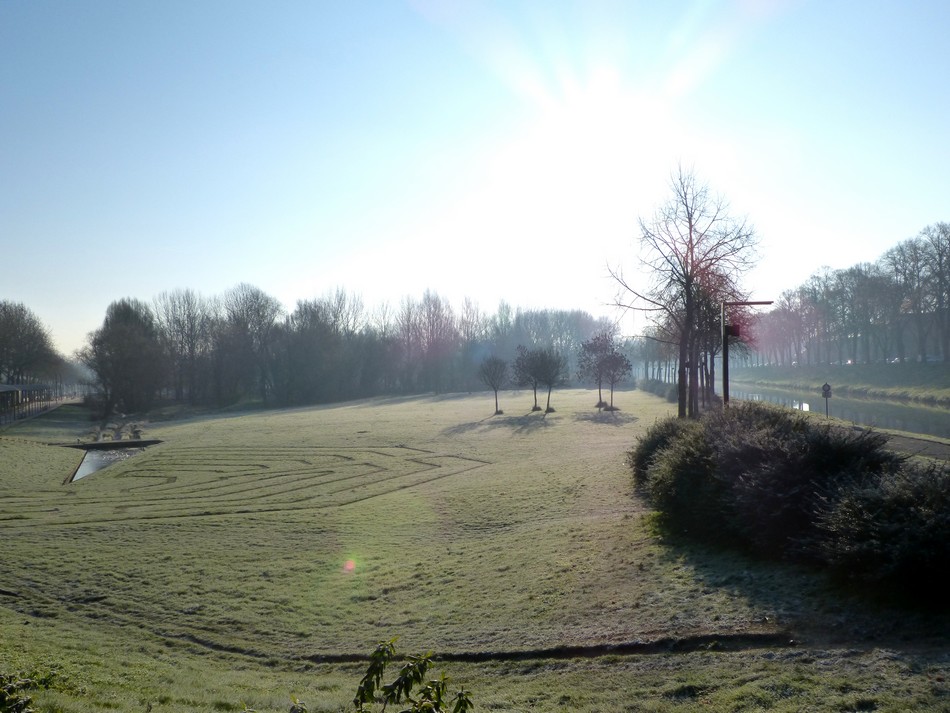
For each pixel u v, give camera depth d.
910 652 6.30
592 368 59.78
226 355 89.69
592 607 9.41
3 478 31.38
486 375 62.12
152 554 16.28
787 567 9.24
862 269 77.94
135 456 38.81
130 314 87.19
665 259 29.11
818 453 10.26
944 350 66.25
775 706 5.75
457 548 14.91
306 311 92.31
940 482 7.95
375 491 25.23
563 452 31.72
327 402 89.19
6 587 13.77
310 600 12.06
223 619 11.31
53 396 112.12
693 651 7.42
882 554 7.50
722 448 11.51
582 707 6.41
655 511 13.96
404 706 7.02
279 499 24.64
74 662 8.81
